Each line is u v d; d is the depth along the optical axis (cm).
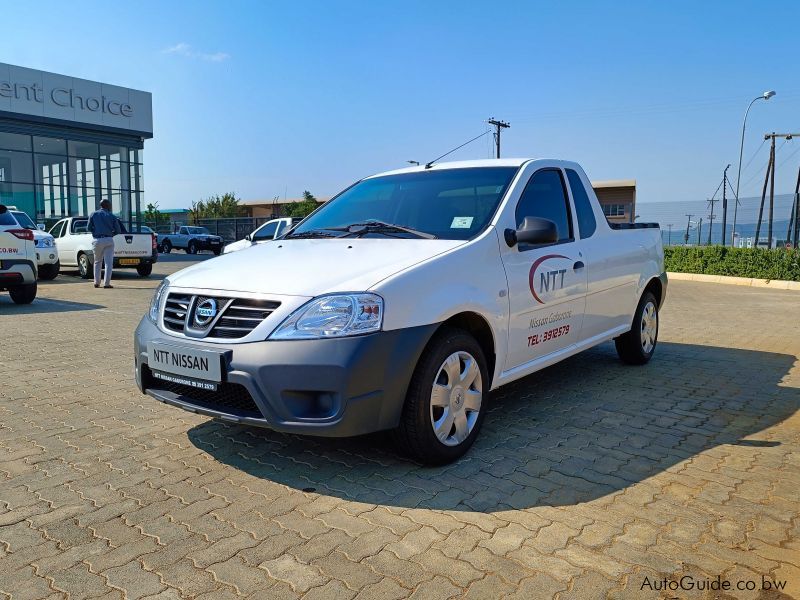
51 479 338
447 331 347
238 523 289
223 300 334
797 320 956
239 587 239
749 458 368
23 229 995
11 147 2619
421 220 424
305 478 338
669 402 483
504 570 249
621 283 542
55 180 2784
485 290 373
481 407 372
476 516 294
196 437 402
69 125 2753
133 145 3042
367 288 318
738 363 626
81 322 868
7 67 2547
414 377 330
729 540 272
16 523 289
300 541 272
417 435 334
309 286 323
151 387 372
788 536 276
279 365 305
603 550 263
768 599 230
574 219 489
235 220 4862
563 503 307
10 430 416
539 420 436
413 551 263
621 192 5244
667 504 306
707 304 1198
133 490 324
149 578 245
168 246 3878
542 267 428
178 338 340
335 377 303
